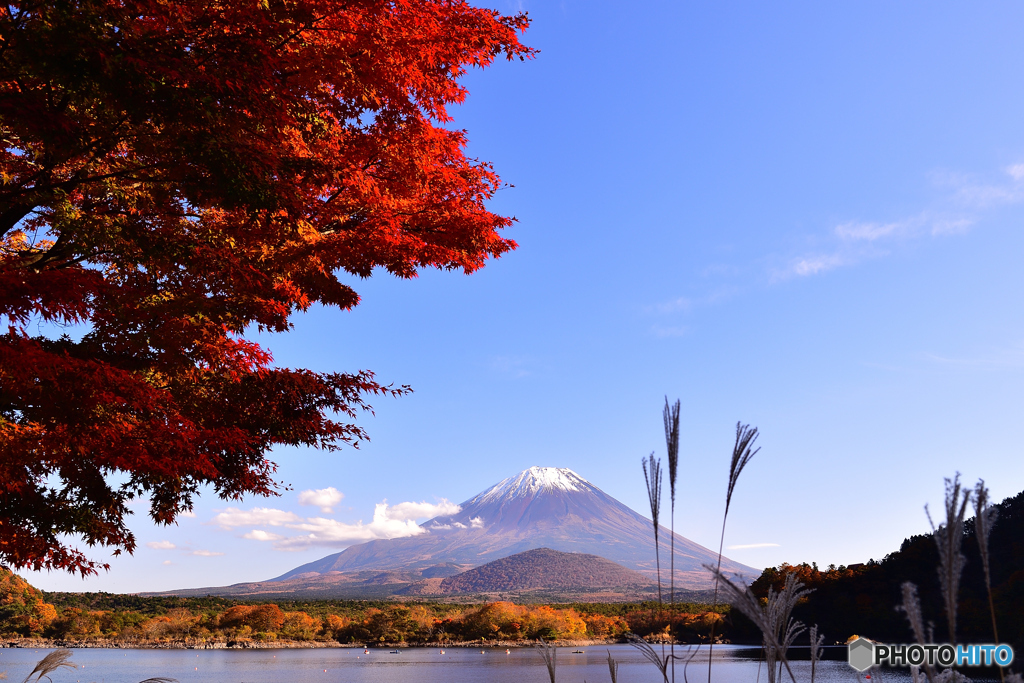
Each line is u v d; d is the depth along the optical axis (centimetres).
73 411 806
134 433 872
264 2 788
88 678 9350
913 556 7425
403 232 1040
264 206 799
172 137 761
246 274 878
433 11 919
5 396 809
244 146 762
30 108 702
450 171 1069
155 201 919
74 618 18112
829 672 5512
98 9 679
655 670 9688
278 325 940
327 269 1020
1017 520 4128
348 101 912
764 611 274
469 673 10319
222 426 984
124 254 920
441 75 956
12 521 913
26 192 838
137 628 18725
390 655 15388
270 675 10344
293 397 1005
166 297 914
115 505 964
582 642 17550
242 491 1039
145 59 691
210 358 888
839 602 7181
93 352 890
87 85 679
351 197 987
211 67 753
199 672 10812
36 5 658
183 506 1032
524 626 18775
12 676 5803
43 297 770
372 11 839
